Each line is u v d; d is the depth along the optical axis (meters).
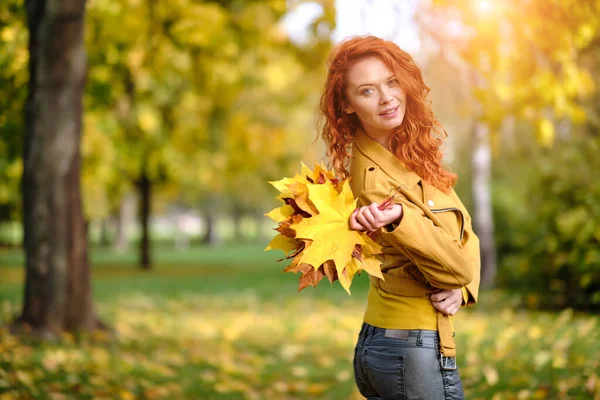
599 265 9.30
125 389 5.03
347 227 2.10
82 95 7.53
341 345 7.56
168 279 17.69
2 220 24.03
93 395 4.84
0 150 9.15
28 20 7.26
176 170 20.47
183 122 18.08
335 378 5.84
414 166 2.34
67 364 5.73
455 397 2.31
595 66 8.30
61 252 7.39
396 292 2.33
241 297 13.05
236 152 20.44
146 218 22.84
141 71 11.23
